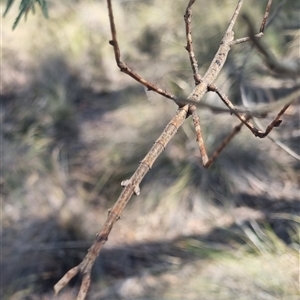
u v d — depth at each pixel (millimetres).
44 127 4602
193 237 3371
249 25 793
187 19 1379
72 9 5762
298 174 3656
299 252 3057
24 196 3830
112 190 3867
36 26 5527
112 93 4938
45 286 3203
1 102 4992
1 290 3207
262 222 3330
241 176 3658
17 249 3371
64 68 5184
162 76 4699
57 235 3432
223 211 3516
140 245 3396
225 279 2973
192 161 3775
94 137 4391
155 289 3031
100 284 3145
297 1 4574
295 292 2814
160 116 4238
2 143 4383
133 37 5391
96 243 816
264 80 4117
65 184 3924
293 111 4035
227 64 4258
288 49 4180
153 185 3719
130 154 3990
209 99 4035
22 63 5250
